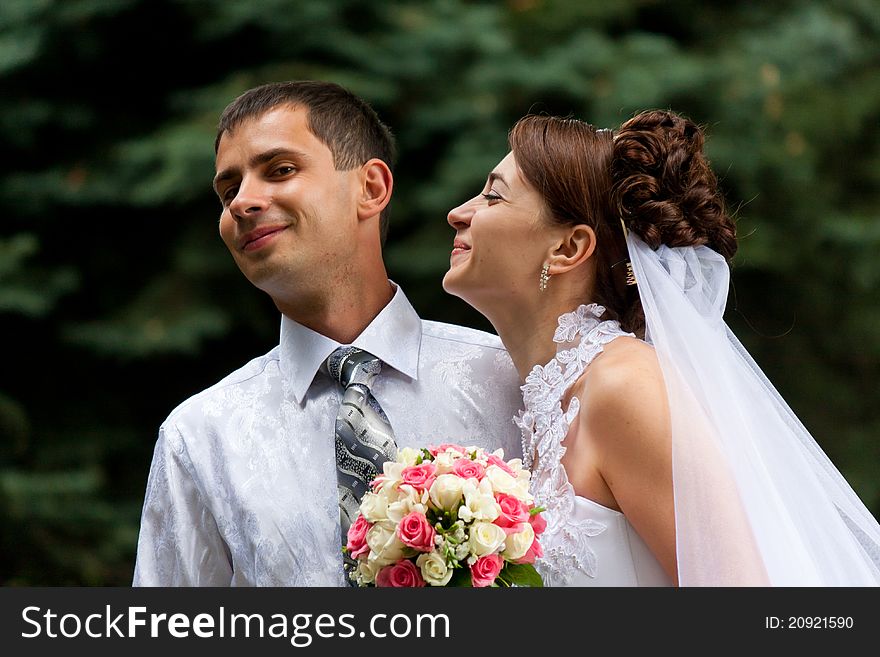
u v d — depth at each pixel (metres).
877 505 11.19
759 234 10.80
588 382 2.93
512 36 10.55
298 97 3.30
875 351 11.53
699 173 3.13
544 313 3.14
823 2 11.91
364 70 10.20
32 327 10.57
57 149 10.73
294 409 3.29
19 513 8.79
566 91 10.12
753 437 2.92
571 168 3.07
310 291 3.27
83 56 10.45
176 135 9.73
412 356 3.35
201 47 10.59
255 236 3.21
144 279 10.68
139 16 10.35
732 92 10.48
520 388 3.25
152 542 3.33
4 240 10.48
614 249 3.13
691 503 2.71
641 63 10.40
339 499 3.11
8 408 9.91
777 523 2.75
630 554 2.87
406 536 2.69
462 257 3.20
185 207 10.40
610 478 2.86
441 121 10.03
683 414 2.78
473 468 2.78
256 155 3.22
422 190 10.09
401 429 3.28
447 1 10.54
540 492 2.98
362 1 10.45
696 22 11.50
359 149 3.33
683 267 3.03
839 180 11.48
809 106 10.92
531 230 3.09
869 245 11.09
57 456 10.30
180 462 3.30
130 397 10.79
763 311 11.55
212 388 3.39
